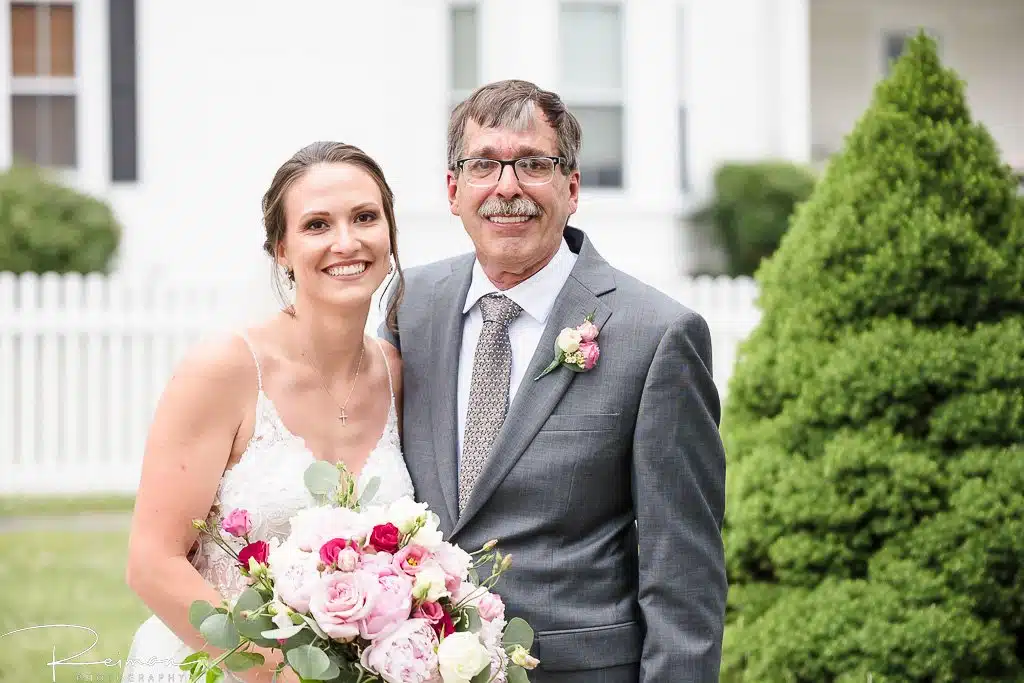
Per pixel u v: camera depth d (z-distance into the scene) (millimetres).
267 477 2846
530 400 2908
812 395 4098
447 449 2973
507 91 2945
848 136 4340
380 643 2385
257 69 11430
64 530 7957
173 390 2822
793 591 4051
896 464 3898
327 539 2471
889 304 4070
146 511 2762
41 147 11516
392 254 3096
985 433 3885
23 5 11414
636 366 2887
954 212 4051
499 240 2928
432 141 11984
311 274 2883
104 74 11477
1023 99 15492
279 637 2363
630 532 2984
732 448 4379
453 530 2902
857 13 15398
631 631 2873
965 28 15453
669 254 12367
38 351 9500
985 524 3766
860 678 3783
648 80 12414
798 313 4254
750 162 12281
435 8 11961
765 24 12797
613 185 12500
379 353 3174
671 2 12414
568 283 3006
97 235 10570
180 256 11391
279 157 11445
